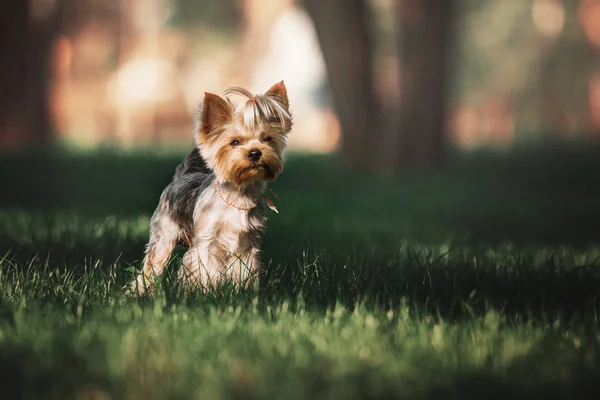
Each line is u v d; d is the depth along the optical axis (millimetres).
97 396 4977
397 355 5648
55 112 49562
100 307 6770
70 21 43000
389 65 43156
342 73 26562
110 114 56812
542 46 59906
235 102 7715
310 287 7484
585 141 51281
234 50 60250
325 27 26453
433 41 27703
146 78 56625
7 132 30672
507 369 5477
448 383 5215
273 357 5562
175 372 5246
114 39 58344
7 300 6914
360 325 6293
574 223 15008
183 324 6238
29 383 5184
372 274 8023
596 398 5109
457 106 65125
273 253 9766
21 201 16547
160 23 59250
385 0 43344
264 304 6934
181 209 8016
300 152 38594
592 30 58281
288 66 59000
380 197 19719
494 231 13820
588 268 9109
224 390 4988
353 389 5035
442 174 26453
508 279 8148
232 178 7508
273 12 59219
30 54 31469
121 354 5500
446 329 6293
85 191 18844
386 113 27344
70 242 10031
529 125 65375
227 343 5824
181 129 56656
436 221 15156
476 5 54312
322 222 14156
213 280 7555
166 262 8094
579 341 6148
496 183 24812
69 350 5676
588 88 60031
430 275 8000
